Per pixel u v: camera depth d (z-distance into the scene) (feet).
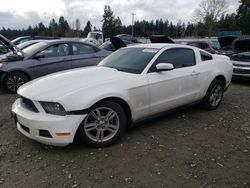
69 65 24.85
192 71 16.24
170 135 14.15
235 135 14.37
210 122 16.21
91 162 11.29
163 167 10.98
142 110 13.78
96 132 12.37
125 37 85.76
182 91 15.74
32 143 12.96
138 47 16.56
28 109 12.05
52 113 11.28
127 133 14.29
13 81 22.99
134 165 11.10
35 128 11.34
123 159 11.57
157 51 15.16
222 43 40.09
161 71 14.43
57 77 13.30
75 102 11.27
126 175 10.40
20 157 11.69
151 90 13.92
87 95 11.63
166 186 9.75
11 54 23.59
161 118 16.67
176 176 10.36
